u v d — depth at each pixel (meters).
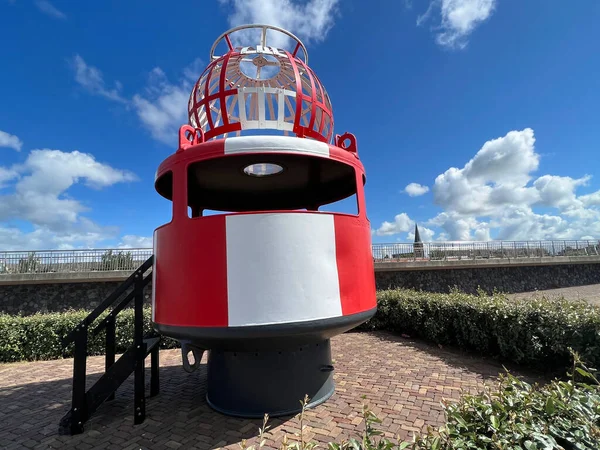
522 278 20.05
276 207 7.56
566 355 5.71
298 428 4.03
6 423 4.58
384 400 4.81
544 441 1.71
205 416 4.49
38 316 8.85
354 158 4.66
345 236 4.27
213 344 4.05
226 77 5.26
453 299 8.18
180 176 4.11
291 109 5.31
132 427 4.29
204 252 3.83
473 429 1.90
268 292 3.69
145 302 12.16
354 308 4.20
